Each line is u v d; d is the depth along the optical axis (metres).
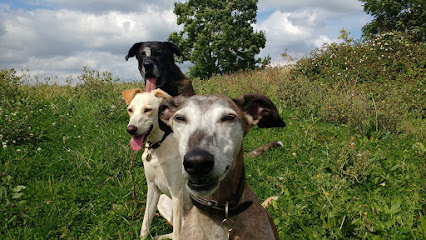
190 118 0.45
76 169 1.00
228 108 0.45
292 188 0.87
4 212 0.74
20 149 1.12
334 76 2.28
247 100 0.51
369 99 1.86
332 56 2.54
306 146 1.25
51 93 2.13
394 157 1.15
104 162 1.06
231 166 0.44
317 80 2.35
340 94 1.85
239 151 0.46
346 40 2.73
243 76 3.05
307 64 2.54
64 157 1.10
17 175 0.94
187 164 0.39
